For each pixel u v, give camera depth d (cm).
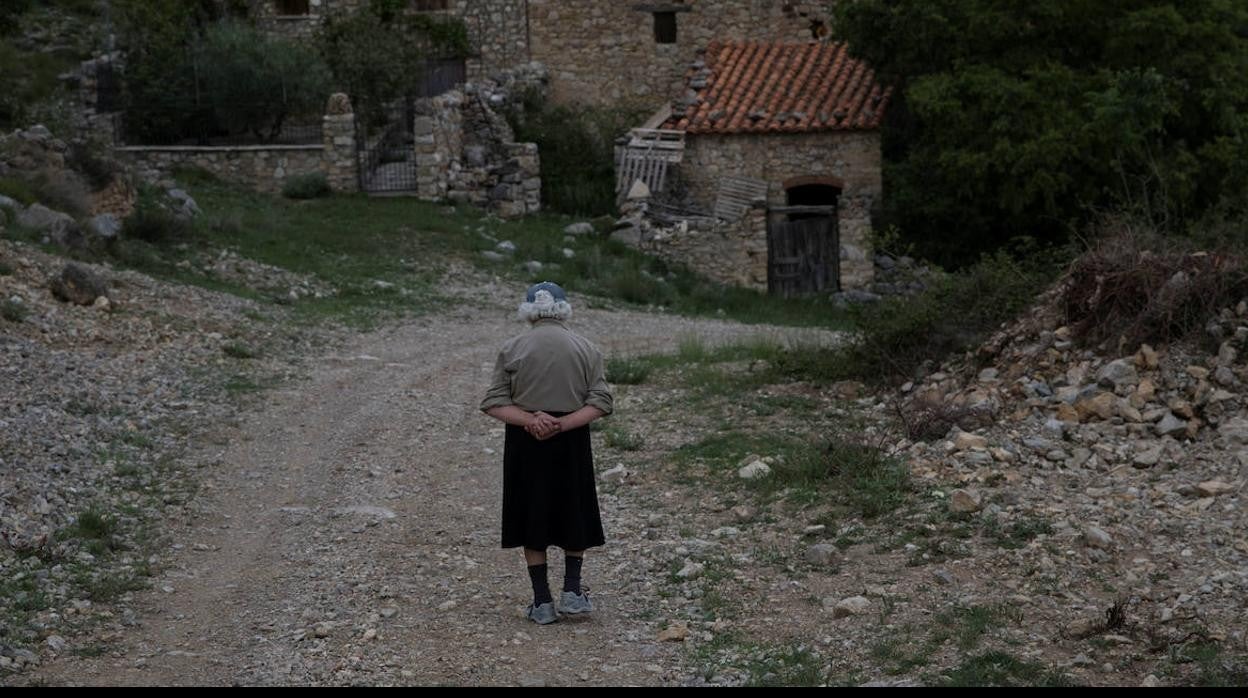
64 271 1530
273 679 635
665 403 1265
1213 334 990
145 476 1002
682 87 3138
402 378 1467
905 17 2564
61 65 3116
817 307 2569
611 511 931
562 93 3170
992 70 2467
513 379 707
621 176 2828
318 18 3203
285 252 2236
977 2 2492
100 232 1909
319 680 635
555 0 3133
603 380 721
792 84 2898
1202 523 776
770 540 836
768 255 2716
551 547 865
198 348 1478
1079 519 800
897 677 619
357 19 3133
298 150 2794
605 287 2448
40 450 1009
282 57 2944
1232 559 723
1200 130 2530
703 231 2681
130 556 829
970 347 1155
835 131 2761
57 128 2795
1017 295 1180
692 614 723
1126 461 902
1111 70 2478
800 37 3098
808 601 729
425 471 1062
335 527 903
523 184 2836
